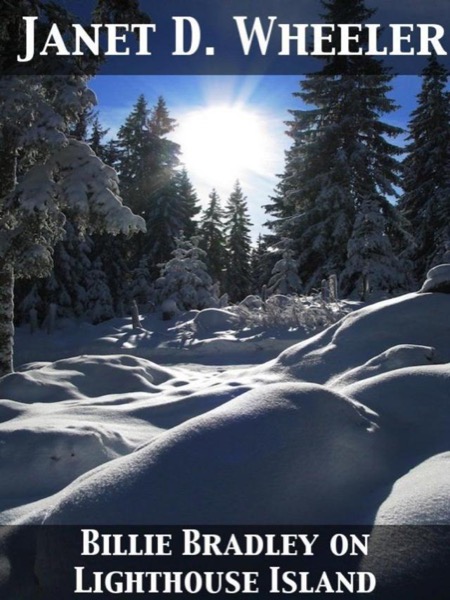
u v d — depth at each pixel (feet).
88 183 29.66
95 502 8.37
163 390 25.45
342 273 68.80
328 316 47.39
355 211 77.41
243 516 7.95
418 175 97.55
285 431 9.34
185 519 7.90
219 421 9.67
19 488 12.96
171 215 118.21
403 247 87.40
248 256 180.24
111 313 85.87
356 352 23.25
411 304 24.77
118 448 15.33
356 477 9.04
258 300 56.59
